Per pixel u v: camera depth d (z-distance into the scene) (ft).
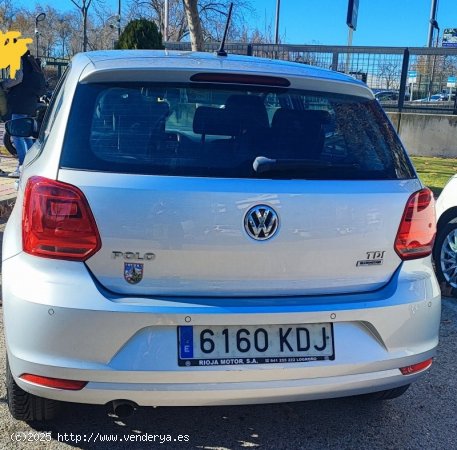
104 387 7.45
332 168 8.32
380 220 8.30
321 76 9.04
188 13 29.71
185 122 8.09
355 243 8.18
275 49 48.91
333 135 8.63
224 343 7.66
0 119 26.20
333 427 9.89
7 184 25.84
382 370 8.29
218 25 73.05
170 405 7.68
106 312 7.33
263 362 7.72
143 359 7.41
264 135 8.25
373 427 9.95
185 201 7.50
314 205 7.90
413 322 8.45
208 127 8.11
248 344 7.73
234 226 7.63
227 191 7.60
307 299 8.05
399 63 47.42
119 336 7.39
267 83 8.64
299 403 10.59
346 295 8.27
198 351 7.55
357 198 8.15
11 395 8.66
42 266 7.59
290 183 7.90
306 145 8.36
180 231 7.51
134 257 7.52
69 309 7.35
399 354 8.36
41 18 93.97
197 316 7.52
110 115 8.00
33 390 7.75
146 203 7.45
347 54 47.88
